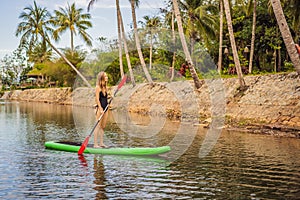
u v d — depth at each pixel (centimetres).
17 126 1448
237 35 2595
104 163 782
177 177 682
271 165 773
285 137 1159
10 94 5141
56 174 696
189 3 2433
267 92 1516
